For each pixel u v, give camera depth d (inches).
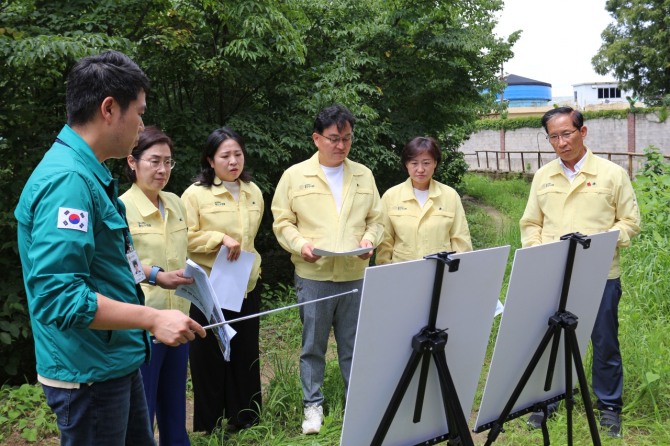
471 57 384.8
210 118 280.1
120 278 80.7
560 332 102.2
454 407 85.0
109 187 82.0
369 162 309.7
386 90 364.8
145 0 238.1
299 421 149.4
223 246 136.2
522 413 106.5
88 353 77.6
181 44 243.6
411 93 376.5
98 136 78.9
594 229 141.6
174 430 124.6
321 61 322.3
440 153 154.7
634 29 940.0
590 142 884.0
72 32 210.2
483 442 140.5
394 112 372.5
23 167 203.3
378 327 79.4
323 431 138.6
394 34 354.9
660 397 151.4
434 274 82.7
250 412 144.8
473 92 399.2
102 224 78.0
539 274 96.9
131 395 87.1
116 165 234.7
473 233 406.6
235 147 141.6
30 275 71.7
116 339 80.0
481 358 94.0
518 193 664.4
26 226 74.9
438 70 381.4
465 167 598.9
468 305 88.3
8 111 206.1
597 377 143.1
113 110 78.0
